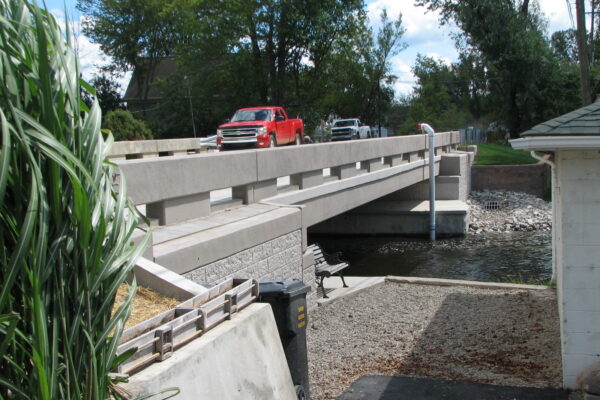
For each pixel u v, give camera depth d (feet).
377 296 38.93
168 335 11.40
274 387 13.96
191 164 28.84
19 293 8.04
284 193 39.70
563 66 148.97
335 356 27.61
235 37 138.21
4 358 7.57
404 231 82.99
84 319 8.61
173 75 153.89
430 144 79.10
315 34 136.46
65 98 8.79
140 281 16.72
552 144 20.38
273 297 19.62
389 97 203.21
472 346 27.45
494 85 157.48
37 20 7.81
